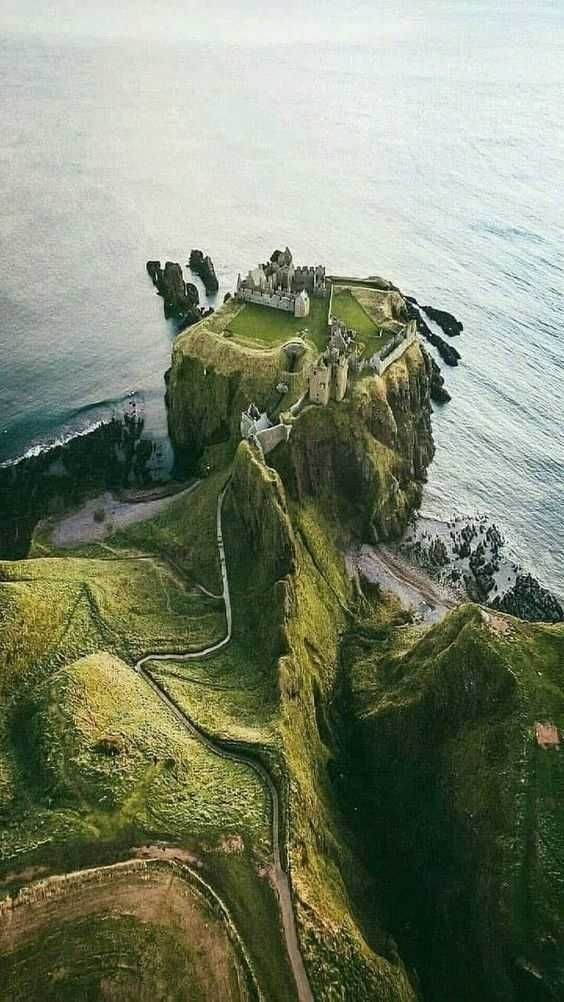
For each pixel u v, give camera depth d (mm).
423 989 62750
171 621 87188
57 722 66562
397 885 70438
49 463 122250
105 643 80938
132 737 66188
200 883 54656
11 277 183875
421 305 182000
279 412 107188
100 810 58750
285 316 128250
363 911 64125
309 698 80250
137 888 53656
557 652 76438
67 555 102875
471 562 109625
